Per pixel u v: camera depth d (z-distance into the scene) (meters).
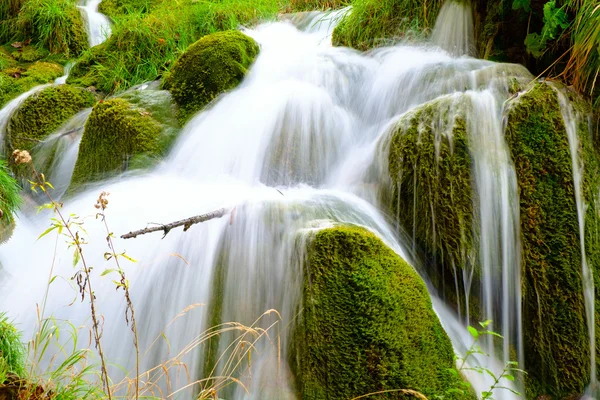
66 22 8.95
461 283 3.71
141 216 3.99
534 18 5.07
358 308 3.04
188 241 3.62
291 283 3.25
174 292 3.52
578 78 4.17
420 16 6.14
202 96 5.57
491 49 5.35
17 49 8.85
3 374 2.36
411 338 3.09
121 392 3.11
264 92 5.31
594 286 3.71
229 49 5.73
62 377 2.57
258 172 4.88
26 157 2.40
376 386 2.96
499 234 3.76
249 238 3.48
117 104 5.30
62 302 3.76
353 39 6.50
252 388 3.13
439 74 4.90
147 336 3.48
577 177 3.80
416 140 3.93
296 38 7.42
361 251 3.16
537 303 3.68
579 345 3.62
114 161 5.17
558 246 3.69
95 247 3.97
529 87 4.09
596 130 4.06
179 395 3.23
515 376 3.60
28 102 6.68
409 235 3.91
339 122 5.16
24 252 4.52
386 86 5.24
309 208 3.72
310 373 3.03
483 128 3.87
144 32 7.81
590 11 4.20
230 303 3.38
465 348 3.57
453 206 3.71
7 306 3.90
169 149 5.21
